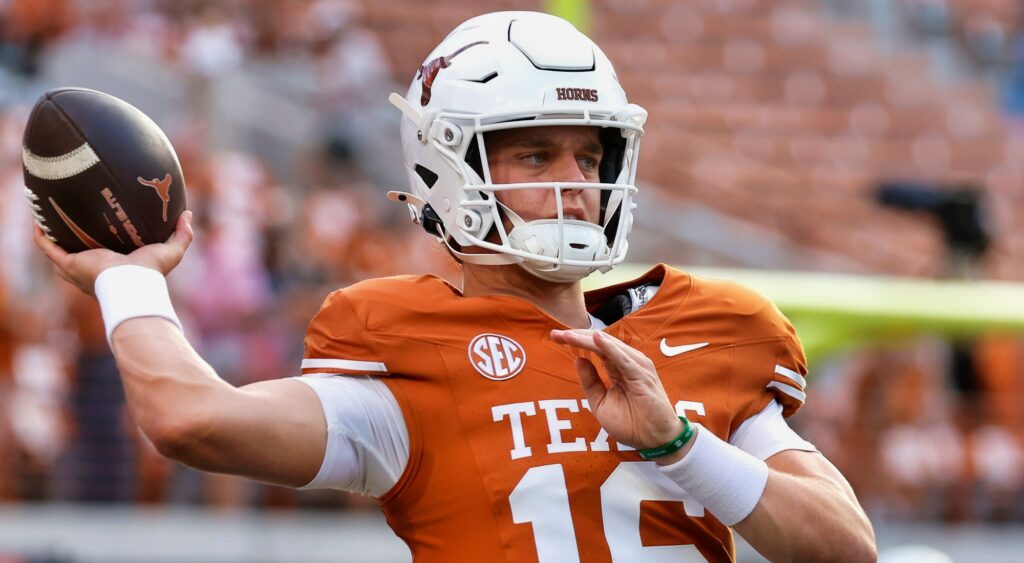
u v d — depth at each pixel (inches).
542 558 216.5
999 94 1414.9
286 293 771.4
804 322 576.4
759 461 219.5
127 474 603.5
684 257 1043.9
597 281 527.5
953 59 1432.1
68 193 218.4
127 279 214.7
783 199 1157.1
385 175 1064.8
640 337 235.6
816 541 218.5
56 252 221.8
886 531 650.8
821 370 659.4
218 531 597.9
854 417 666.8
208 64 1067.9
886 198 792.9
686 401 230.8
